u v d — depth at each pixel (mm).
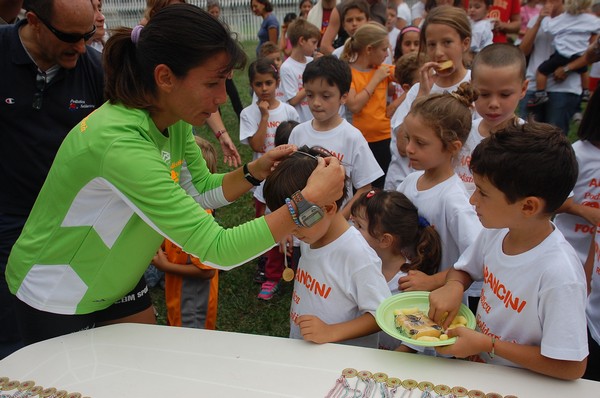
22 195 2256
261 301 3678
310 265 1833
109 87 1536
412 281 1960
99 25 3611
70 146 1524
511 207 1411
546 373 1380
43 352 1581
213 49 1395
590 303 2160
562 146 1378
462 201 2174
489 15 6344
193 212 1438
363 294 1723
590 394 1331
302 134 3348
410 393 1352
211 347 1579
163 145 1639
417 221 2158
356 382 1397
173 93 1472
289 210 1449
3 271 2305
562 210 2525
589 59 5363
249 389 1388
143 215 1449
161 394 1385
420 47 3783
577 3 5340
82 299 1676
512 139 1387
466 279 1758
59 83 2201
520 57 2609
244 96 9297
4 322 2408
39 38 2020
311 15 7059
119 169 1419
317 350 1544
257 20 16266
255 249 1446
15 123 2168
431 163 2223
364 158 3182
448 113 2152
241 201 5223
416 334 1478
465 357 1593
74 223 1572
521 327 1475
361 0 5000
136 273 1713
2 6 2602
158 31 1394
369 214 2172
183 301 2662
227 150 3930
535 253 1441
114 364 1518
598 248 2139
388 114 4289
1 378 1479
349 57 4148
